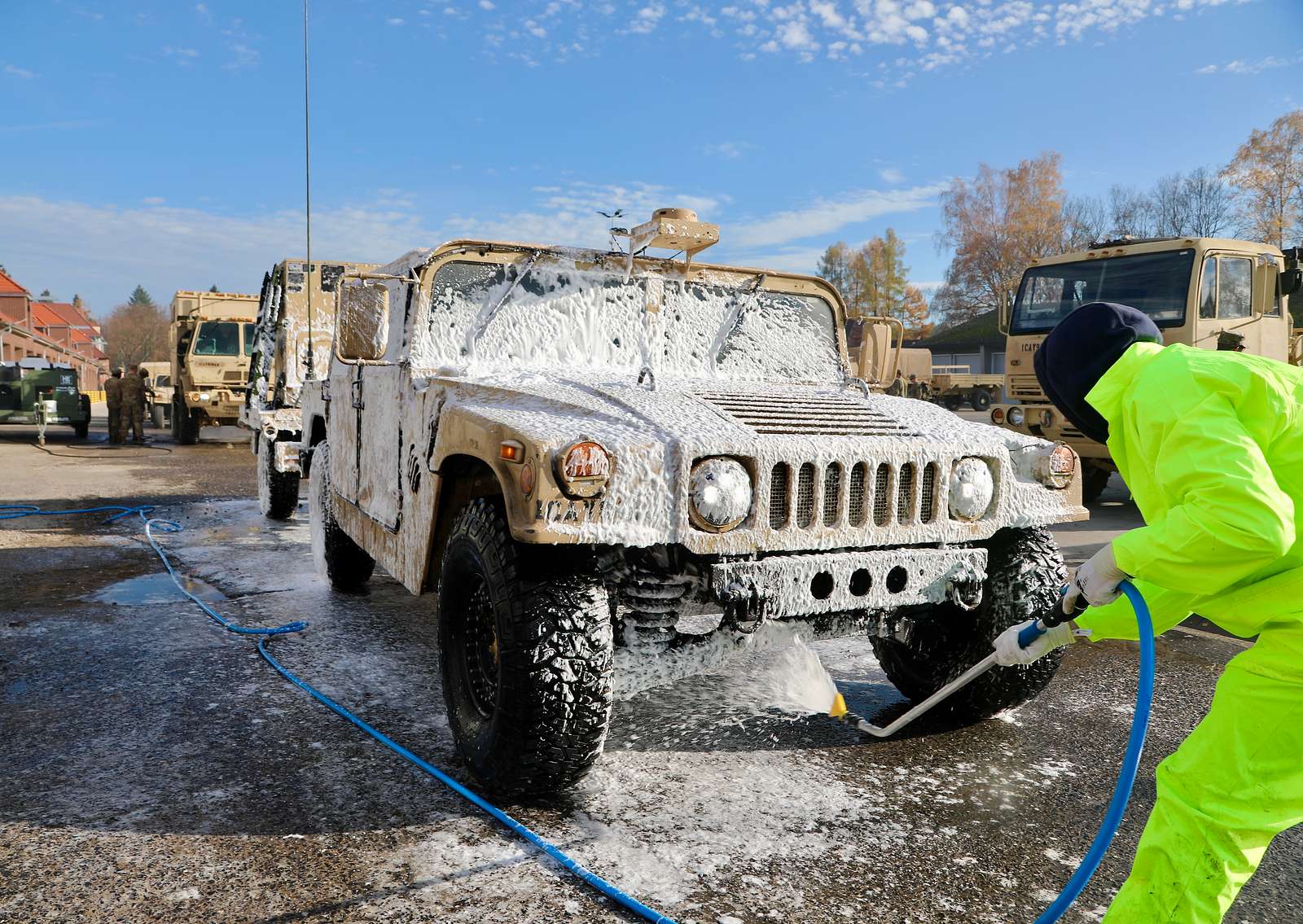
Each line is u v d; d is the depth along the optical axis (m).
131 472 13.42
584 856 2.63
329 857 2.60
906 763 3.36
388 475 4.26
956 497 3.25
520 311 4.20
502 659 2.81
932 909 2.40
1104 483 10.90
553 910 2.35
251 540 7.94
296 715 3.73
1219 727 1.81
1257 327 9.80
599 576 2.92
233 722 3.64
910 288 70.69
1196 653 4.90
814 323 4.86
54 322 105.38
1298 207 39.12
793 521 2.95
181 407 18.69
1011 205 59.28
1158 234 58.75
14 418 19.72
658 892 2.45
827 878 2.54
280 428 8.77
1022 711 3.95
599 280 4.38
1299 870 2.68
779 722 3.75
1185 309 9.46
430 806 2.93
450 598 3.21
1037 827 2.87
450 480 3.47
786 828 2.83
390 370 4.26
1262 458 1.63
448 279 4.09
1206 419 1.67
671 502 2.79
